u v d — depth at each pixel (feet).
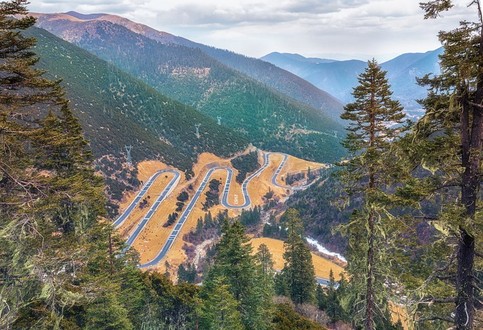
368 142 55.11
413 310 38.09
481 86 31.83
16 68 36.99
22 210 38.91
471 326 33.99
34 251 41.60
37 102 41.45
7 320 41.14
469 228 30.58
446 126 34.76
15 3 36.35
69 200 47.32
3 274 42.04
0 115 36.60
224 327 74.79
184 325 95.81
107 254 79.00
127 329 69.26
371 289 58.39
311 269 153.28
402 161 39.06
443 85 33.30
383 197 37.29
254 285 91.45
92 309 63.62
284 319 100.94
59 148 59.21
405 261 54.34
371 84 54.24
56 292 40.55
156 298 99.04
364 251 59.57
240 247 89.45
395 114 54.49
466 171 33.24
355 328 116.47
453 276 36.50
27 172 44.75
